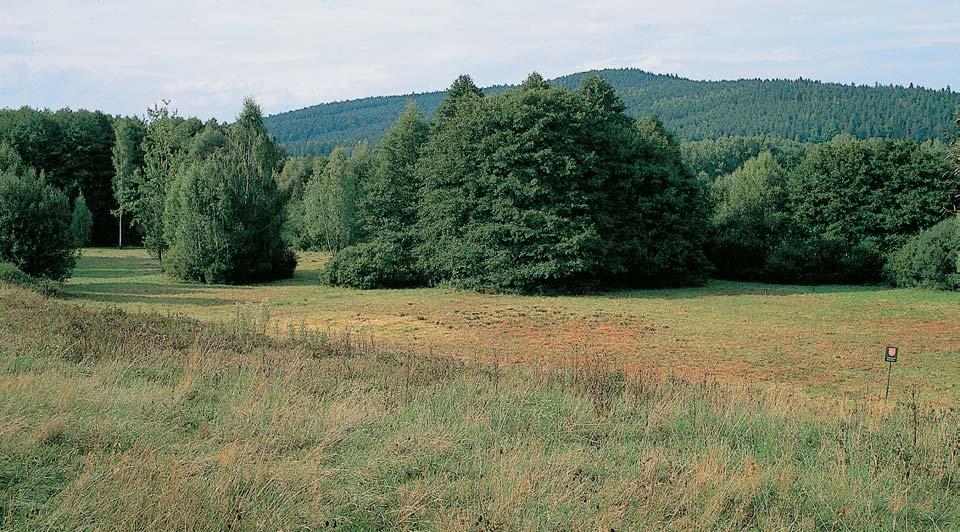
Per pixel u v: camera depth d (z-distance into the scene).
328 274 48.59
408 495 6.56
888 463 8.09
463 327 30.91
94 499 5.93
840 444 8.85
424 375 12.55
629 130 51.38
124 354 12.90
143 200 65.19
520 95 45.78
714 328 31.30
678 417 10.08
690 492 6.75
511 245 45.00
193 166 49.84
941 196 52.03
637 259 48.50
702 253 52.47
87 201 84.81
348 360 13.95
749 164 66.81
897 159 53.84
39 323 15.31
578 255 44.16
